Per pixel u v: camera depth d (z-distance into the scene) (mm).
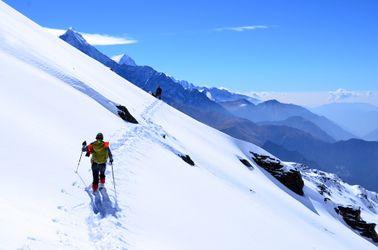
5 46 33781
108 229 13531
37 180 14523
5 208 11016
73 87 35875
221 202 27516
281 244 25953
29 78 27844
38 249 9656
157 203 19375
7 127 17422
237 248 19531
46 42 55906
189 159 37938
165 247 14758
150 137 35594
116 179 19734
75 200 14812
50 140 19250
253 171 79375
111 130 29531
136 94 69250
